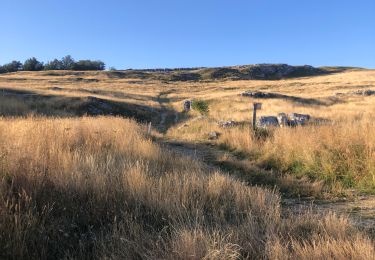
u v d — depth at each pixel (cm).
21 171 501
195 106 3391
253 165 1120
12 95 3684
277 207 547
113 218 465
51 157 606
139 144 1056
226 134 1744
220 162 1162
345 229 460
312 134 1150
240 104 4162
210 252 368
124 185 549
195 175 673
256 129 1623
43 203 452
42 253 373
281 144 1220
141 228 435
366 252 374
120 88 7044
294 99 4638
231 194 608
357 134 1030
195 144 1719
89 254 388
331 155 970
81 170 584
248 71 13662
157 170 767
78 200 490
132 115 3834
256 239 425
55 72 11119
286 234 453
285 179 928
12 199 418
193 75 12638
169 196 539
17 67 15425
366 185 824
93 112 3588
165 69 14462
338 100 4741
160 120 3928
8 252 362
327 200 741
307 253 382
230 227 454
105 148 923
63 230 411
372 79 8269
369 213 616
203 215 493
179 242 394
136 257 382
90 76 10538
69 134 957
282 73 14288
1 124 1052
